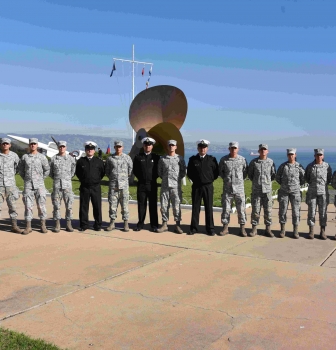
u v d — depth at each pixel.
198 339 4.06
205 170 8.49
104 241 8.05
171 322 4.44
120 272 6.09
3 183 8.59
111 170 8.91
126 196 8.92
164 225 8.88
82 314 4.62
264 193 8.31
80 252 7.22
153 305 4.89
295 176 8.16
